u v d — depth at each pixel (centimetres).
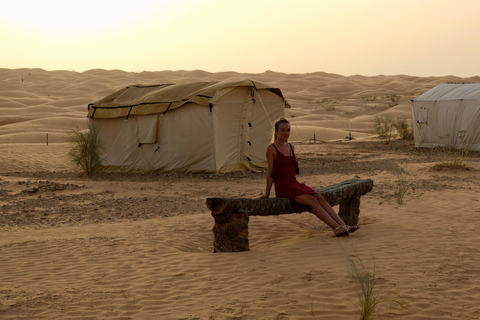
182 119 1759
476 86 2375
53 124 4856
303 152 2691
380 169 1769
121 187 1508
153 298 498
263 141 1894
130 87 2080
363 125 5209
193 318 436
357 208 833
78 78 13875
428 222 809
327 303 460
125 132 1923
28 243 777
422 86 12338
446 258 592
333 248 660
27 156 2428
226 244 687
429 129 2464
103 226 924
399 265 568
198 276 567
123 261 648
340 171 1759
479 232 727
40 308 472
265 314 439
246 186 1471
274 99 1903
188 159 1762
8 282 567
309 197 705
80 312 461
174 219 967
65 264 646
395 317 423
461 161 1659
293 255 637
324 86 12800
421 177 1492
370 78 18512
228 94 1753
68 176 1836
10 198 1312
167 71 17062
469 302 452
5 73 16112
